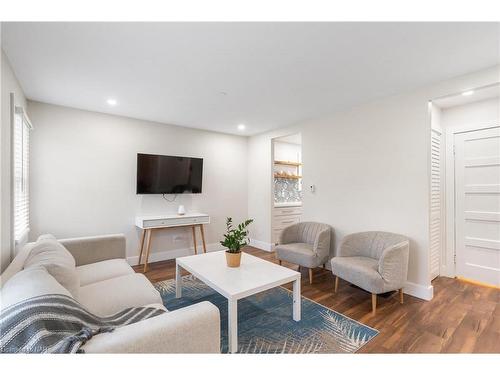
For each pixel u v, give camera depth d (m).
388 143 2.87
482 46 1.83
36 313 0.89
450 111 3.14
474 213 2.98
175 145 4.10
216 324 1.16
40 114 3.00
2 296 1.04
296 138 5.20
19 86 2.43
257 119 3.77
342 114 3.35
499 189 2.80
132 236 3.70
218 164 4.63
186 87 2.56
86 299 1.63
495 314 2.27
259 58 2.00
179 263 2.55
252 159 4.94
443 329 2.03
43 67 2.11
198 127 4.26
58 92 2.68
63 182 3.15
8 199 1.89
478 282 2.96
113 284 1.86
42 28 1.59
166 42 1.76
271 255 4.30
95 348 0.87
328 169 3.53
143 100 2.94
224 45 1.81
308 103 3.07
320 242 3.10
